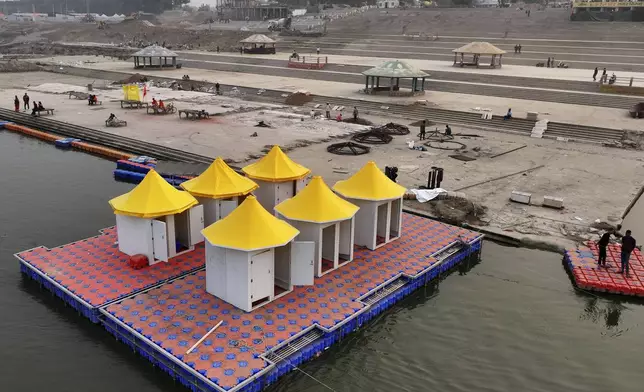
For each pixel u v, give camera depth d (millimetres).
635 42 78438
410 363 15867
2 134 43000
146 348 15516
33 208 26891
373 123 45281
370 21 113000
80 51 107938
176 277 19094
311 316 16828
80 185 30516
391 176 27453
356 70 69938
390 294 18781
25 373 14984
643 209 27344
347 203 20375
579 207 26625
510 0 135375
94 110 49094
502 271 21297
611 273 20109
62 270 19281
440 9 115250
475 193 28469
